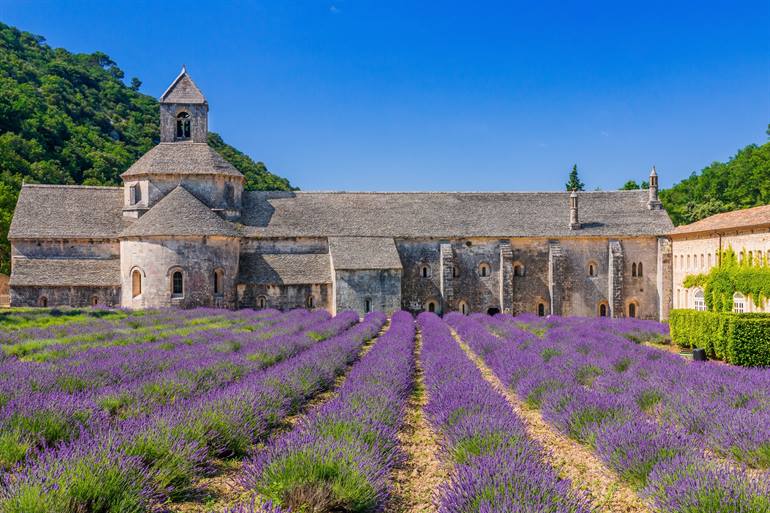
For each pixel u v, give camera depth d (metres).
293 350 22.62
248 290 48.69
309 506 7.60
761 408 12.64
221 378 16.05
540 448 10.01
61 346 23.39
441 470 10.20
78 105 120.19
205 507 8.20
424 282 52.81
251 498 7.64
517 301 53.78
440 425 11.91
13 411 10.51
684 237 51.03
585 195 59.34
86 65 160.38
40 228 48.97
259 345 23.05
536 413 14.62
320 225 52.81
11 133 87.44
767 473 8.16
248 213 53.38
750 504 7.00
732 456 10.31
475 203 57.22
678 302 52.25
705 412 12.04
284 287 48.91
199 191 51.06
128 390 13.66
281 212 54.00
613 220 55.69
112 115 130.75
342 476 8.02
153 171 50.28
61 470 7.45
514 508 6.60
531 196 58.78
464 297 53.22
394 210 55.66
